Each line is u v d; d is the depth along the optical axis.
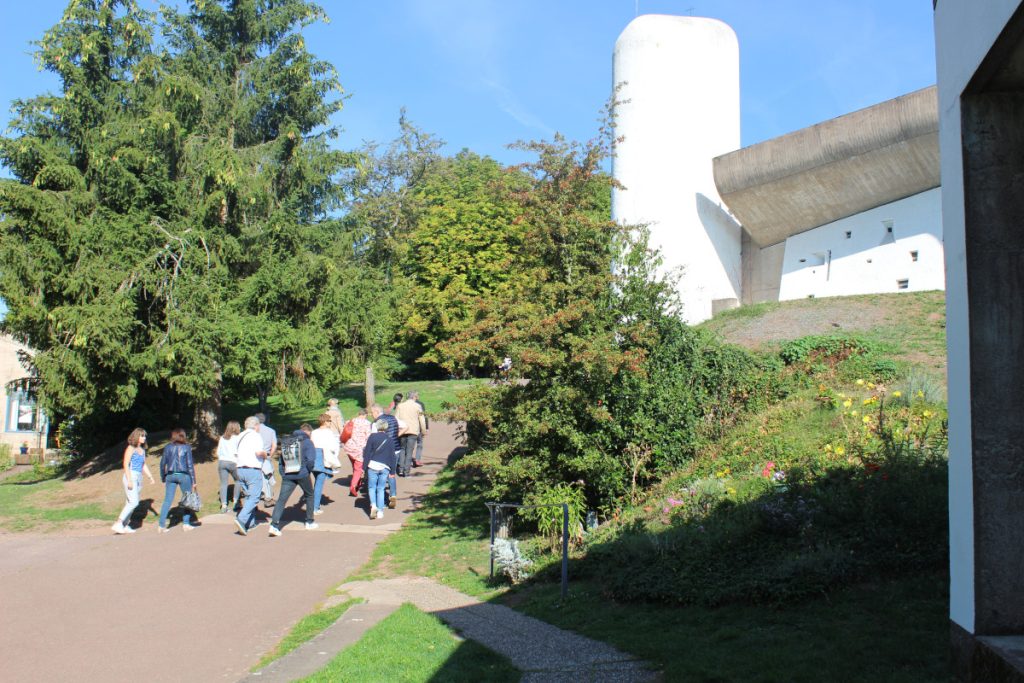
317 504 13.37
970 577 4.82
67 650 6.84
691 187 27.44
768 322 21.09
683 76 27.56
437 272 36.44
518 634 6.66
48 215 16.36
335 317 20.23
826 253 25.45
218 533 12.19
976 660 4.67
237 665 6.45
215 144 19.34
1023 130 4.95
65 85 18.69
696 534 8.19
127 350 16.50
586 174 12.04
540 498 10.12
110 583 9.29
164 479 12.48
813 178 24.17
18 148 17.34
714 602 6.72
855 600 6.33
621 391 11.09
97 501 15.55
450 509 13.20
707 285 27.25
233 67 21.56
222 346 17.36
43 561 10.62
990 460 4.82
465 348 10.98
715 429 12.60
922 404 11.55
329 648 6.60
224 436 14.15
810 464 9.59
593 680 5.39
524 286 11.38
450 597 8.33
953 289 5.13
